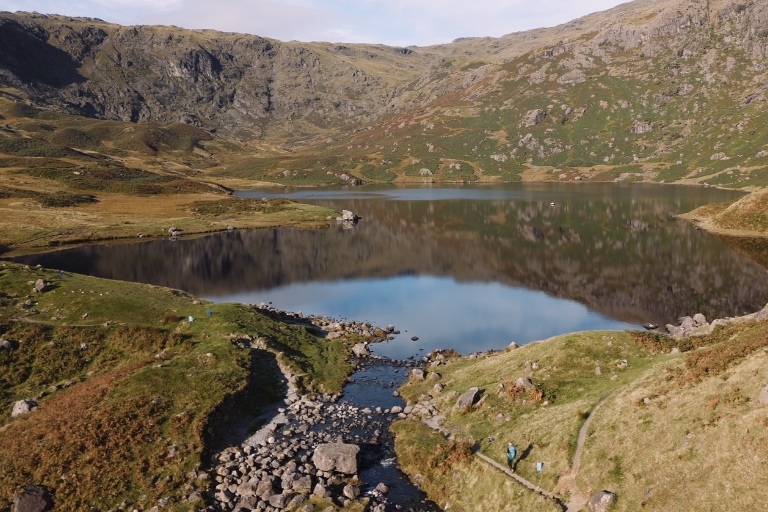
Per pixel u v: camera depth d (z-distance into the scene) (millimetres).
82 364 47375
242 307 64125
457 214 180750
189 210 180875
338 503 29766
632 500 24688
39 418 37000
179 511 28891
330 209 188500
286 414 42094
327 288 89812
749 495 21578
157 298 63656
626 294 79312
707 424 26078
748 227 123688
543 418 34062
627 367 38844
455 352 57906
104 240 134750
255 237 141875
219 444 36219
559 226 146500
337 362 54188
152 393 39750
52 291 59812
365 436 38500
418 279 95375
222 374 44219
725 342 35188
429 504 30438
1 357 45562
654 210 170875
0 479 30406
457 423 37812
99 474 31188
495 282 91500
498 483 29438
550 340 46125
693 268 93188
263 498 30109
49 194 176250
